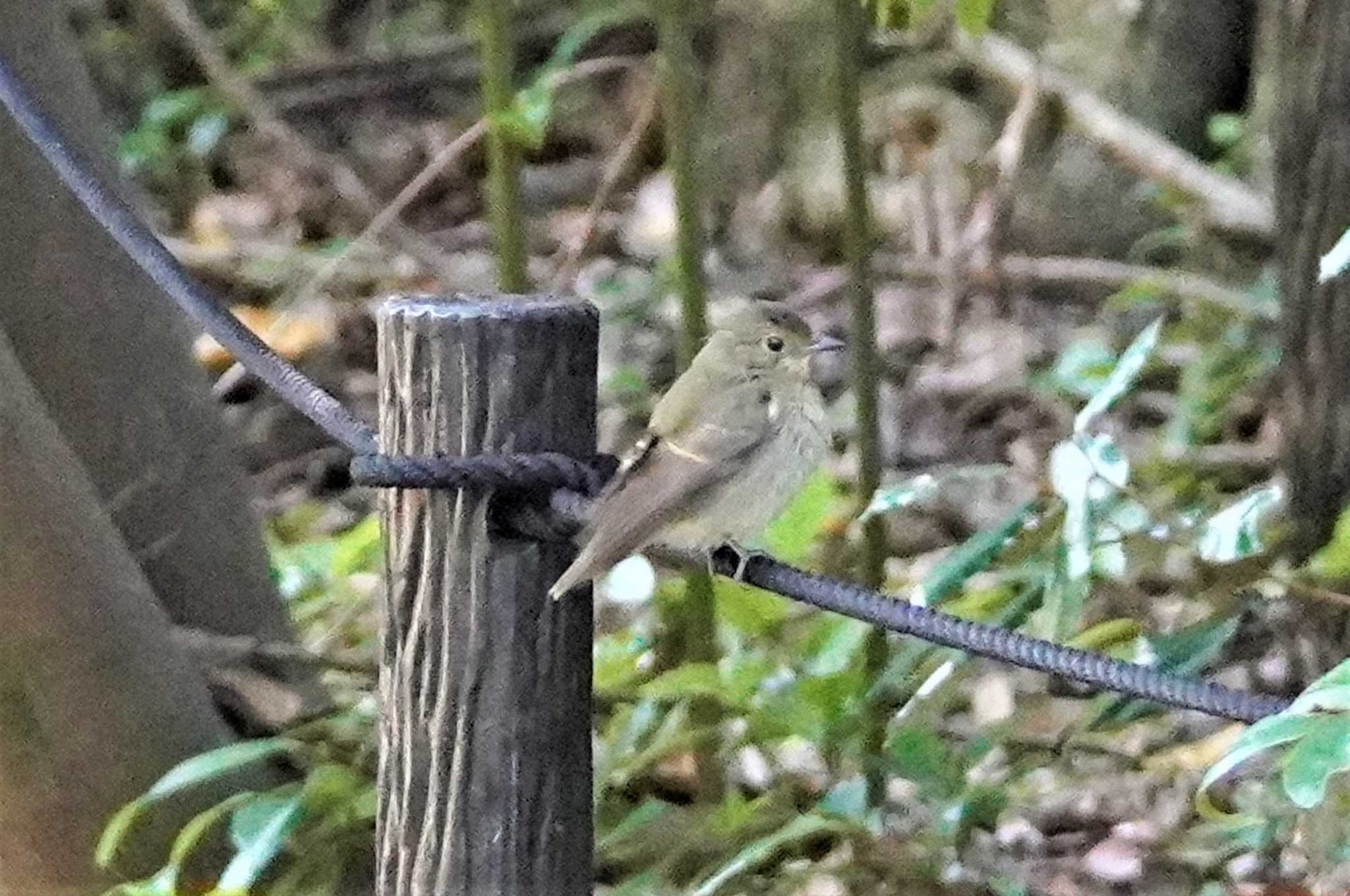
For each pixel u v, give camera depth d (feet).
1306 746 14.20
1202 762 28.40
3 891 23.97
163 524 26.11
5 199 24.38
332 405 18.61
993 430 43.09
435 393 16.19
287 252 51.98
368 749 24.98
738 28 57.26
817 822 23.50
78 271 24.98
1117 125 43.39
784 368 21.39
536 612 16.55
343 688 29.25
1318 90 25.99
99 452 25.50
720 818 24.93
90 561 23.12
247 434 46.60
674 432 20.94
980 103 53.11
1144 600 28.40
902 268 48.83
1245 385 39.55
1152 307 46.57
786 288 51.90
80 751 23.16
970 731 28.99
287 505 43.75
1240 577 22.71
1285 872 26.09
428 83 66.90
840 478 38.06
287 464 45.50
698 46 58.18
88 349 25.20
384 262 52.85
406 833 17.08
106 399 25.45
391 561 16.75
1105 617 27.96
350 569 32.68
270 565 27.89
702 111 57.47
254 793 23.68
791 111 56.24
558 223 58.39
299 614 33.06
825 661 25.29
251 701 25.40
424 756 16.87
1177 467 33.73
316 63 65.67
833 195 54.60
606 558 16.05
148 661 23.66
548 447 16.28
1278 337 30.12
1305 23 26.07
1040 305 49.32
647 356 47.24
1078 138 50.16
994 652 15.57
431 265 50.55
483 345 16.06
